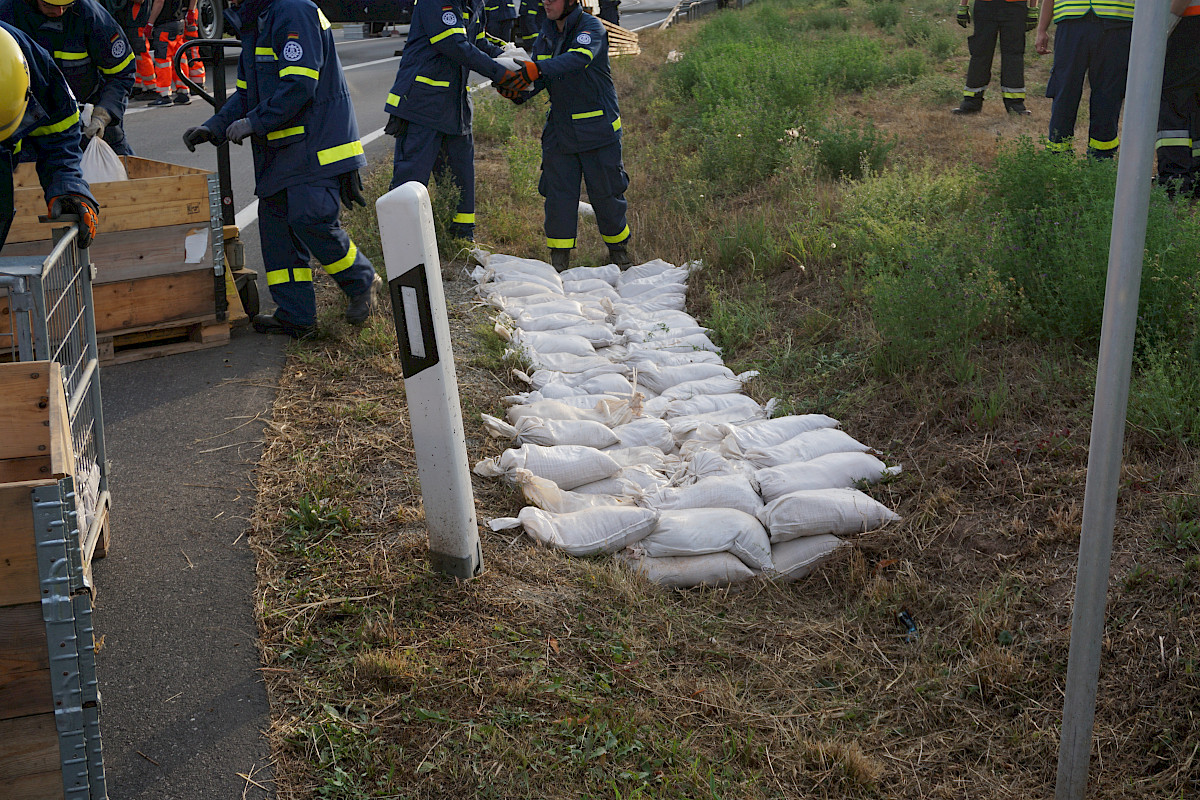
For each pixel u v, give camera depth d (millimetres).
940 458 3939
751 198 7684
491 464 4020
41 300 2953
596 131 6348
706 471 3998
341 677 2826
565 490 3949
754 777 2553
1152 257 4074
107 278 4828
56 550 1946
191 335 5242
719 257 6523
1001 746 2684
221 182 5336
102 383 4777
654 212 7539
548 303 5875
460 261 6664
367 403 4543
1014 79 10016
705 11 23969
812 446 4062
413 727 2652
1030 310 4535
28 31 5043
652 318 5777
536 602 3209
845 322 5344
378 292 5914
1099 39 6297
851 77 11852
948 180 6305
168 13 11688
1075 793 2346
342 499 3732
